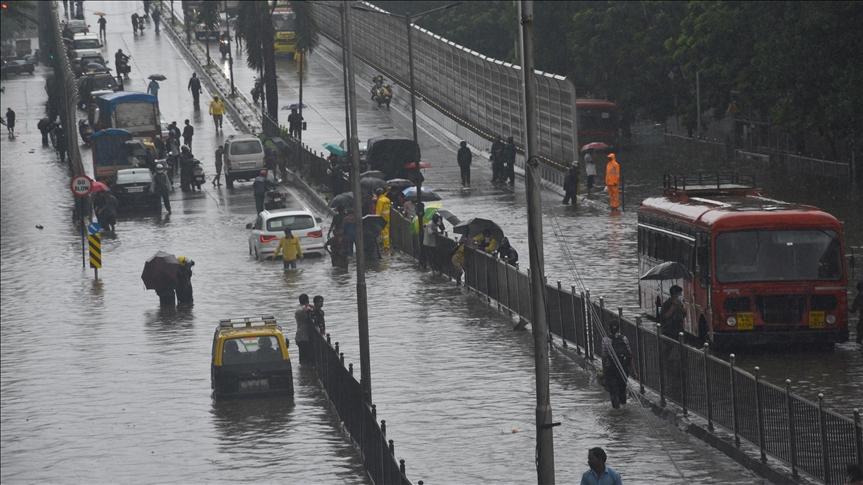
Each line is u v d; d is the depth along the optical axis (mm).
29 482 63844
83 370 87062
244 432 70188
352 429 66375
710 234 75625
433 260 115688
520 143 176250
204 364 86938
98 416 75500
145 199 155375
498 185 163750
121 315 104250
